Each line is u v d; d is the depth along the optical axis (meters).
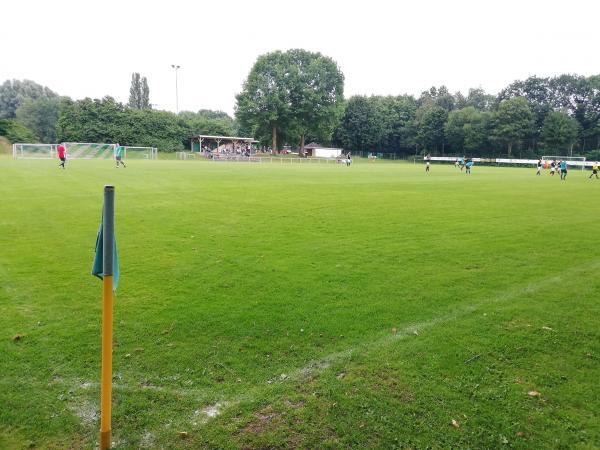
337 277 6.93
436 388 3.89
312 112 80.56
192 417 3.48
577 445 3.22
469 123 87.19
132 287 6.33
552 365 4.32
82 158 55.09
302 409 3.58
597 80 83.88
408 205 15.28
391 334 4.94
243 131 92.19
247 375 4.07
